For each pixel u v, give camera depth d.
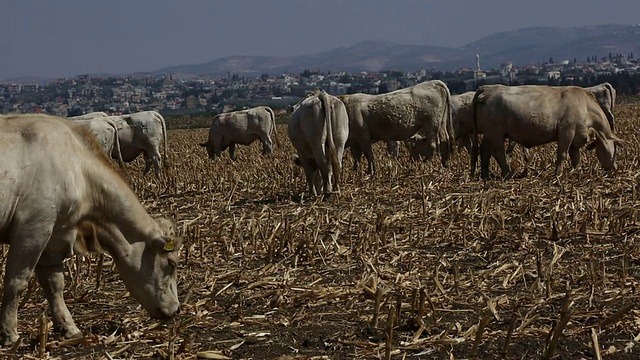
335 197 17.91
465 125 27.80
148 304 8.45
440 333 8.23
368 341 8.09
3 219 7.75
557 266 10.95
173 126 90.69
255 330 8.64
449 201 16.00
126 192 8.38
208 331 8.64
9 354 7.67
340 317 8.99
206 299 9.69
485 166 21.27
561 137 20.17
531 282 10.27
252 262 11.95
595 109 20.31
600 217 13.88
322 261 11.75
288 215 15.95
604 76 139.88
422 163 24.03
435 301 9.39
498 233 13.02
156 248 8.34
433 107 23.28
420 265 11.27
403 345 7.89
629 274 10.41
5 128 7.88
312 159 18.98
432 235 13.15
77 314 9.50
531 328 8.23
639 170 20.44
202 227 14.84
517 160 24.56
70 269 11.05
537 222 13.93
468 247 12.35
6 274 7.94
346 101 22.80
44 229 7.91
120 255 8.37
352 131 22.88
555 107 20.12
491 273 10.72
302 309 9.22
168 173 24.69
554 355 7.53
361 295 9.72
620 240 12.50
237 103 191.38
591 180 18.95
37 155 7.85
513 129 20.31
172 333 8.05
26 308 9.73
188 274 11.23
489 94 20.58
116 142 24.38
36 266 8.34
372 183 20.77
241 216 15.66
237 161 32.28
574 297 9.39
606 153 20.38
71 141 8.16
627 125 40.59
